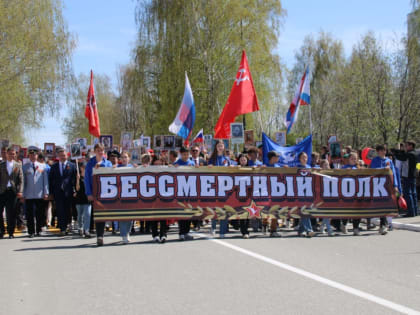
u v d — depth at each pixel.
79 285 6.12
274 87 32.66
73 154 12.80
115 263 7.48
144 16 32.84
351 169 10.74
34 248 9.26
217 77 31.80
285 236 10.43
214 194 10.07
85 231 10.91
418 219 12.62
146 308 5.08
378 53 27.20
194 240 9.86
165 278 6.39
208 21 31.33
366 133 28.56
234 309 4.99
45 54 25.98
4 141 19.67
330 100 42.03
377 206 10.80
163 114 32.38
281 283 6.06
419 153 14.70
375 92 26.91
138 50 33.31
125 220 9.62
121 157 10.89
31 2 25.62
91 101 13.42
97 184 9.62
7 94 24.64
